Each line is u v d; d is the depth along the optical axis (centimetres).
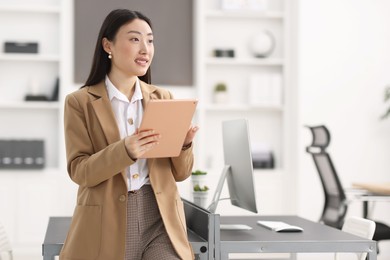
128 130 329
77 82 897
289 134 902
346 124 880
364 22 884
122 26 323
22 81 888
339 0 880
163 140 309
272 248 373
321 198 872
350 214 857
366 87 884
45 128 891
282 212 894
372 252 379
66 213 850
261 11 905
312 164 872
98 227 311
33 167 848
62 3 870
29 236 846
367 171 881
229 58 906
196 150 891
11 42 870
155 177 326
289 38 909
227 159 454
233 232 414
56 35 894
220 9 921
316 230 424
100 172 304
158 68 916
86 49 898
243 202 434
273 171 894
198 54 896
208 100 921
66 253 315
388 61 888
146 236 324
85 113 322
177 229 324
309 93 876
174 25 918
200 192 458
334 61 880
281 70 933
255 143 912
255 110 927
